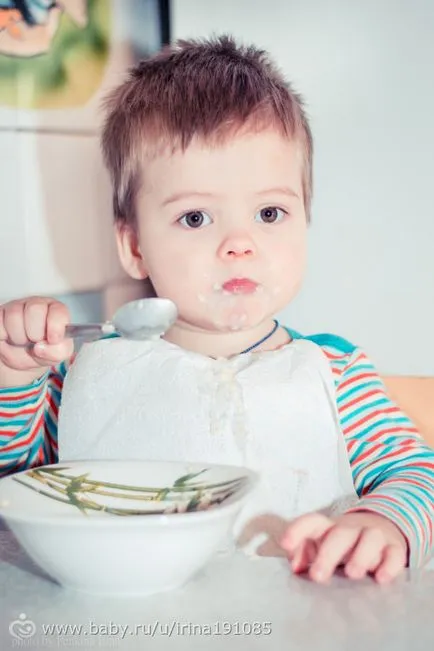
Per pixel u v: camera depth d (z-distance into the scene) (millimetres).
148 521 550
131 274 1093
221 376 982
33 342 807
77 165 1908
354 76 1521
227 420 961
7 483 657
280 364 996
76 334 772
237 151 957
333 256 1556
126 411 990
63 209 1919
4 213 1891
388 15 1510
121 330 738
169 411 975
